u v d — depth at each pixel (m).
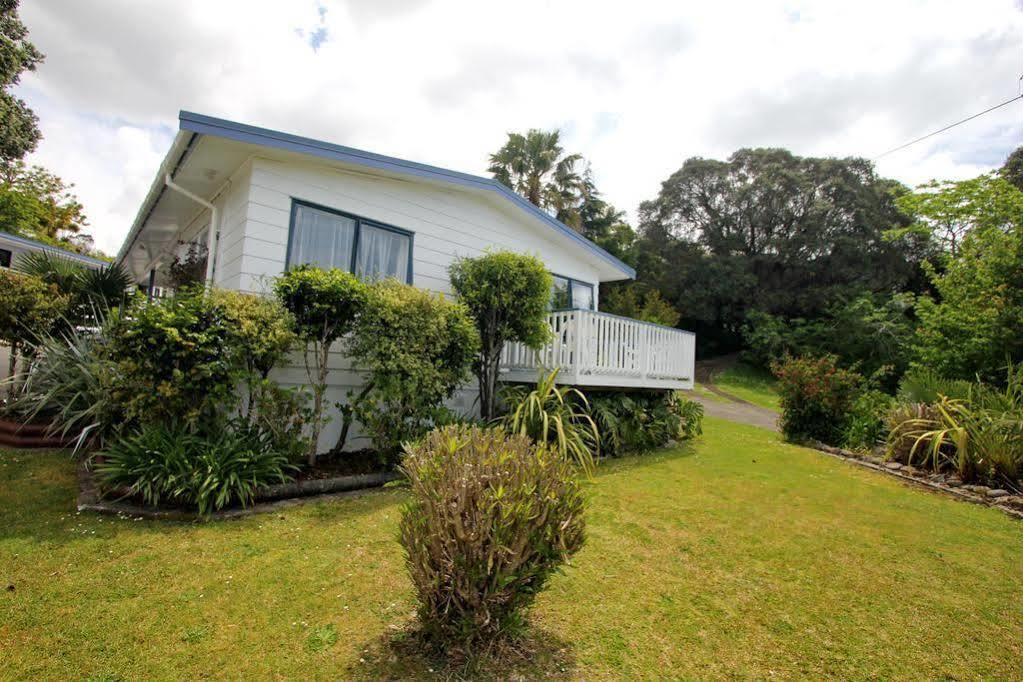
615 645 2.60
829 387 8.77
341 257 6.64
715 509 4.96
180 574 3.10
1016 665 2.58
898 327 21.36
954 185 14.72
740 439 9.41
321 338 5.50
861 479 6.57
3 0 14.32
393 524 4.12
